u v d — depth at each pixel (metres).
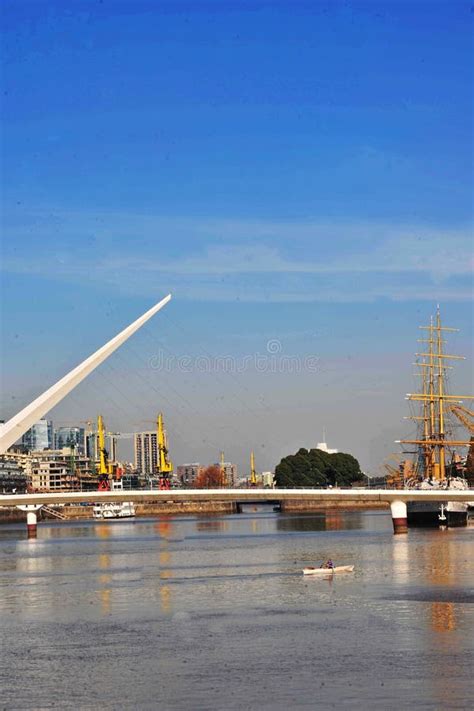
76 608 84.38
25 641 69.50
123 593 93.19
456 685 53.62
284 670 57.91
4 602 89.44
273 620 74.62
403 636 66.38
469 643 63.47
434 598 82.75
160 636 69.62
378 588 90.69
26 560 136.62
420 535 171.50
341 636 67.06
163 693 53.88
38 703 52.78
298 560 122.31
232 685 55.03
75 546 166.62
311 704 51.09
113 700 52.94
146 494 187.00
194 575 107.50
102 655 63.75
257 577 103.56
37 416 120.88
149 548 154.62
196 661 61.00
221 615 77.88
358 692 52.88
